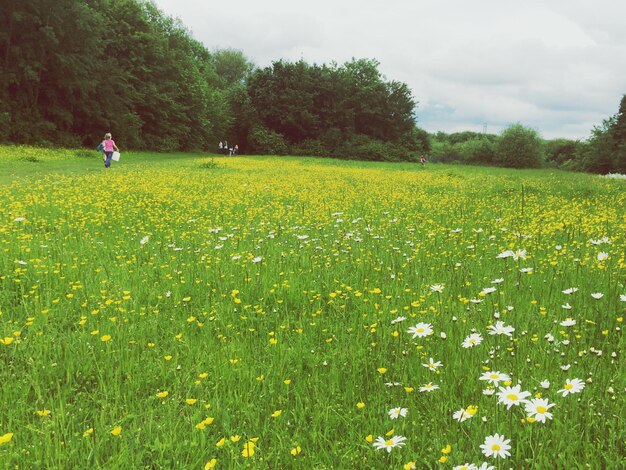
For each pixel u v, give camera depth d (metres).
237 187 16.28
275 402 3.19
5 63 37.50
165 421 2.95
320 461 2.57
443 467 2.28
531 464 2.29
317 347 4.08
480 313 4.43
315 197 14.45
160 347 4.07
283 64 70.31
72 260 6.39
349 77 70.94
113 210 10.56
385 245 7.51
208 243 7.44
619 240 7.47
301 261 6.52
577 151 65.56
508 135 59.84
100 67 45.03
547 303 4.55
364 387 3.35
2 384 3.36
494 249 7.24
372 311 4.69
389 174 26.66
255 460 2.51
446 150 77.81
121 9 53.25
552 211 11.20
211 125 63.84
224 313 4.78
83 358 3.78
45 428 2.78
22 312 4.69
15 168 20.28
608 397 2.82
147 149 52.81
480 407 2.82
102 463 2.59
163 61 56.31
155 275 5.93
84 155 31.31
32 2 37.50
